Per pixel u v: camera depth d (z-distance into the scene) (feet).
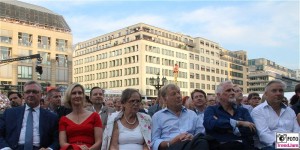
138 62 288.71
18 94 29.40
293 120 18.60
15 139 17.87
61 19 214.90
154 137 18.51
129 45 299.79
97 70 331.77
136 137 17.69
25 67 188.96
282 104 18.88
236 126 16.98
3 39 184.65
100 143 18.11
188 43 344.28
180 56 323.98
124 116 18.17
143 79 284.82
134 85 289.74
